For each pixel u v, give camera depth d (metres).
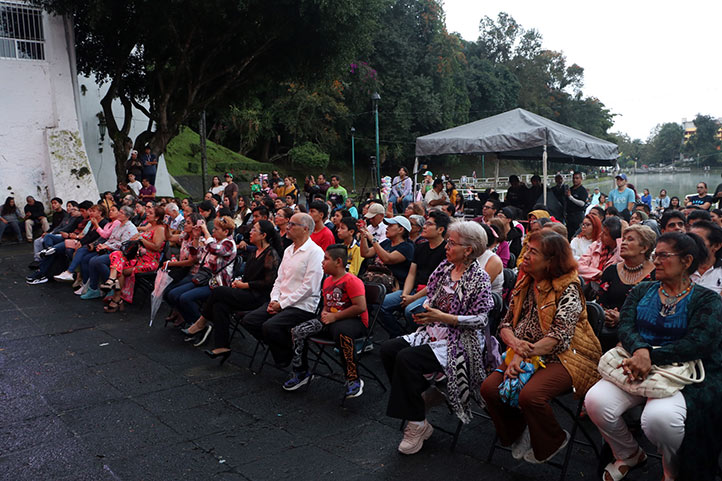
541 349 3.28
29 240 12.94
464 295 3.74
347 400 4.67
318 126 43.75
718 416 2.96
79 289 8.45
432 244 5.13
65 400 4.65
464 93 56.28
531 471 3.49
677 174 93.25
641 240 4.14
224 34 14.33
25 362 5.57
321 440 3.95
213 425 4.21
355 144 48.78
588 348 3.41
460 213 11.22
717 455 2.98
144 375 5.24
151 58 15.66
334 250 4.69
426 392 3.86
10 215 12.84
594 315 3.68
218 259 6.18
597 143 12.38
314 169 46.12
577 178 11.89
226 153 37.28
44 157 13.84
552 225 5.29
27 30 13.61
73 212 9.50
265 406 4.56
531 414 3.21
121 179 15.65
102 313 7.39
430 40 50.06
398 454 3.73
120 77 15.35
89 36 15.47
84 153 14.23
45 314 7.30
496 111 61.22
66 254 9.04
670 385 2.92
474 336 3.75
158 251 7.57
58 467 3.56
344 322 4.62
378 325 6.82
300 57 15.40
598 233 5.64
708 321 2.93
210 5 12.88
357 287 4.61
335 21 13.70
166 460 3.66
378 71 46.84
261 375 5.28
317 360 4.94
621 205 12.64
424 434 3.77
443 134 12.71
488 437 3.98
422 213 7.39
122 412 4.43
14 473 3.48
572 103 73.25
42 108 13.83
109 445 3.87
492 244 5.57
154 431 4.10
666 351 2.97
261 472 3.51
